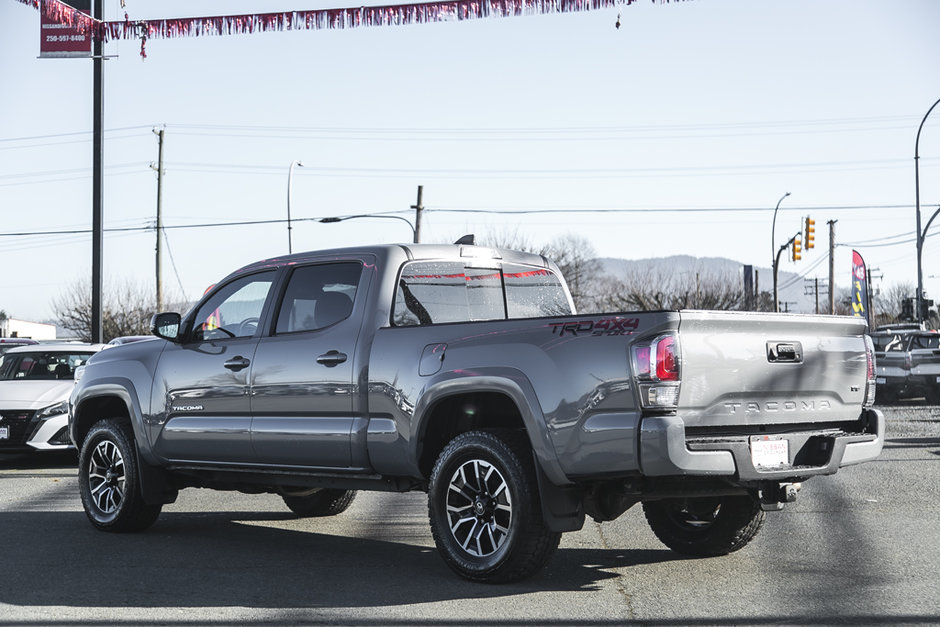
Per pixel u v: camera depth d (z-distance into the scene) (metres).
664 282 77.12
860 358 6.41
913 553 6.99
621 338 5.54
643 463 5.39
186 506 9.69
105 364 8.46
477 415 6.58
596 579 6.24
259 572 6.52
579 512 5.95
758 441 5.75
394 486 6.71
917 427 18.70
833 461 5.96
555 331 5.82
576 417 5.64
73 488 10.92
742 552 7.12
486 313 7.33
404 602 5.64
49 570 6.59
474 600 5.68
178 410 7.75
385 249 6.85
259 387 7.18
